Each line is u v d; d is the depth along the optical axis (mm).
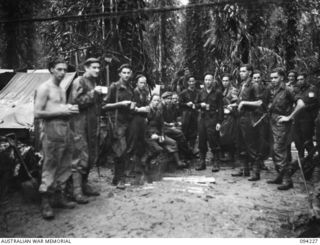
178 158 6891
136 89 6008
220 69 9766
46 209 4094
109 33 8609
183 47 15719
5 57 11281
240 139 6367
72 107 4125
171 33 16203
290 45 10984
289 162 5766
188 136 7863
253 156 6086
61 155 4180
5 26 10273
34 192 4574
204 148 6953
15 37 11016
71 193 4867
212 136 6797
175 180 5910
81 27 9188
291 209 4562
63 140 4168
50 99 4133
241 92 6262
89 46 8984
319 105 6816
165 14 14891
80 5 8953
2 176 4617
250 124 6023
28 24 10906
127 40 9039
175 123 7809
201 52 13516
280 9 10234
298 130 6820
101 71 8656
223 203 4656
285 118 5461
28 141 5395
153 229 3736
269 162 7766
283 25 10734
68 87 5836
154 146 6438
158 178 6133
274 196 5121
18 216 4137
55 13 10273
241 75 6453
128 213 4176
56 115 4066
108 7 8672
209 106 6816
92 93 4762
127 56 9000
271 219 4191
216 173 6633
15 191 4945
